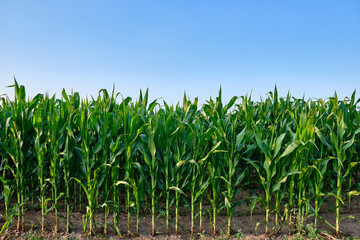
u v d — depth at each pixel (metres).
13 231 3.60
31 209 4.22
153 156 3.40
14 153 3.52
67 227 3.64
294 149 3.45
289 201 3.60
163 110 5.02
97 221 3.92
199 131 3.69
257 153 4.56
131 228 3.79
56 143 3.52
